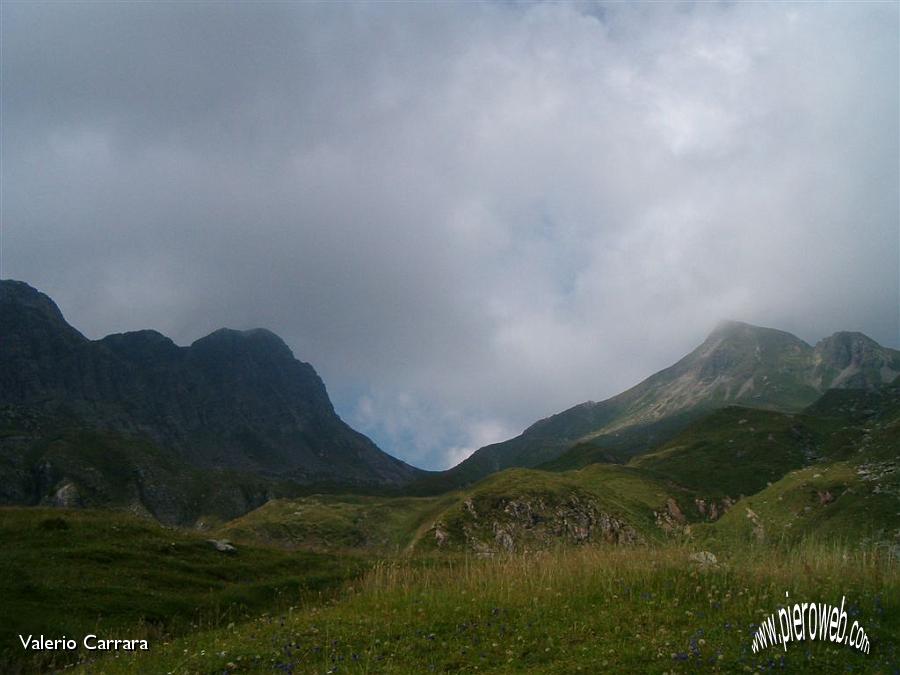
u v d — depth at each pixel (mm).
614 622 15500
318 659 14930
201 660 15469
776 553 20016
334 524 156375
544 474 146375
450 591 19734
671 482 166625
